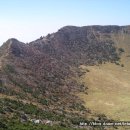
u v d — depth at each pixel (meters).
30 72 165.12
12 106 102.31
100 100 156.50
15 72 153.00
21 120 91.00
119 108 144.75
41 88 151.12
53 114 113.50
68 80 179.38
